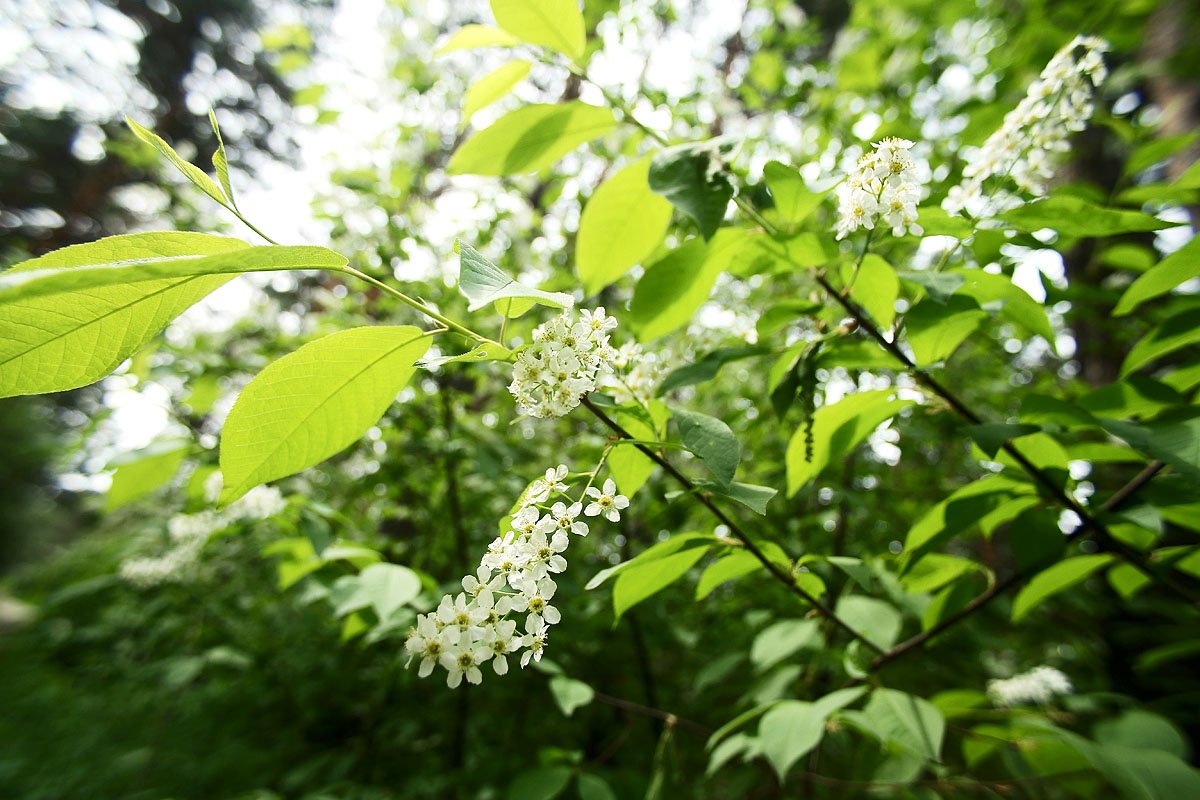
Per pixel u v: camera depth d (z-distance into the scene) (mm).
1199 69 2662
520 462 3109
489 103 1577
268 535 3396
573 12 1375
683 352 2156
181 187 3355
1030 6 2908
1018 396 3174
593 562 2965
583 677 2920
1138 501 1440
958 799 2303
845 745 2381
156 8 16016
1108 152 3662
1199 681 3178
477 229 3002
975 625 2742
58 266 815
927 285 1226
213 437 2637
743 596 2979
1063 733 1492
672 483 2750
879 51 3539
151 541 4551
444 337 2770
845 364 1492
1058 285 1912
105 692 5871
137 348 871
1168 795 1306
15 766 4883
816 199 1286
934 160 2971
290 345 2951
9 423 15570
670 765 2420
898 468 3279
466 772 2594
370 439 3086
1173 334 1320
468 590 1061
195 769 4039
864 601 1979
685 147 1333
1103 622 3426
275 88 16391
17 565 17734
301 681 3729
